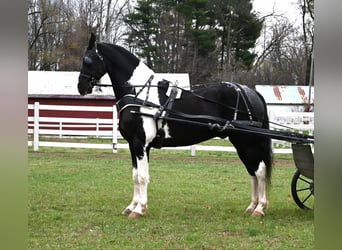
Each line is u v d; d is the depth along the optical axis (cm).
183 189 922
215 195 862
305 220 657
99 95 2375
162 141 673
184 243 534
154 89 673
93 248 510
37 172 1123
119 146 1573
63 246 516
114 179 1038
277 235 573
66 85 2477
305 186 991
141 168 666
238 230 597
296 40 4031
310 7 3625
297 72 4025
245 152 686
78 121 1620
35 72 2564
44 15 3247
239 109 683
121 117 673
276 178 1110
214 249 513
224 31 4150
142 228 605
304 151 621
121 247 516
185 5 3841
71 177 1056
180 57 3838
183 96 676
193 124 660
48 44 3403
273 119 1630
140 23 3909
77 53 3459
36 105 1563
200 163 1369
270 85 3803
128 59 690
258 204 688
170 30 3872
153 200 805
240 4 4100
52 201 781
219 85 696
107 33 3738
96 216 671
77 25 3484
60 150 1650
